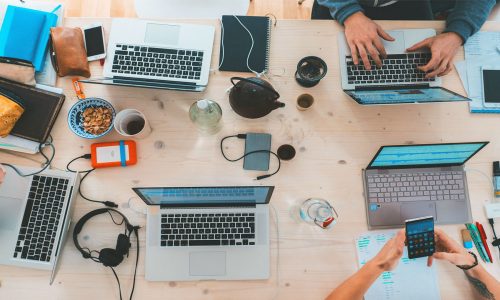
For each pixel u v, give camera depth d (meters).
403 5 1.45
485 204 1.12
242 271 1.06
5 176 1.05
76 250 1.07
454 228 1.12
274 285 1.07
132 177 1.12
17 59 1.10
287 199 1.12
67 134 1.13
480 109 1.18
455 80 1.20
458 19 1.18
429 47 1.16
